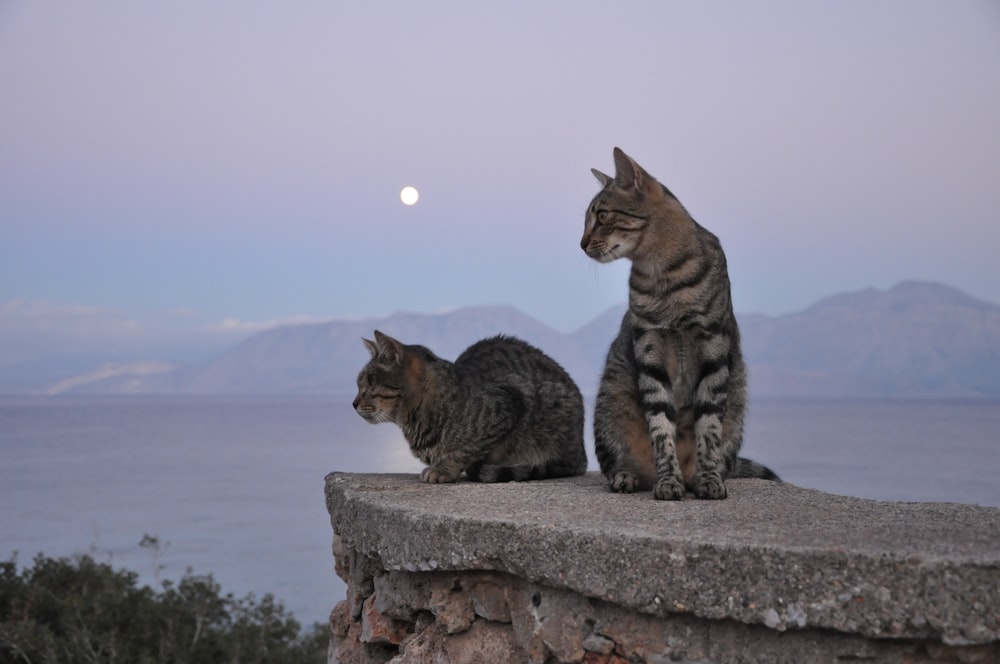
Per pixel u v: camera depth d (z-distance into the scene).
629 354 5.83
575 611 3.97
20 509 72.38
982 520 4.22
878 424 197.00
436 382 6.25
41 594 16.84
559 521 4.09
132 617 16.73
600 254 5.79
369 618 5.04
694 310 5.45
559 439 6.61
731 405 5.79
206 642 16.61
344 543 5.41
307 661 16.53
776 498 5.04
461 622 4.40
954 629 3.30
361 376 6.46
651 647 3.76
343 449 149.12
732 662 3.61
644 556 3.68
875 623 3.36
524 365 6.79
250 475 106.56
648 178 5.64
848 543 3.58
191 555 51.88
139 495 85.06
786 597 3.45
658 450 5.36
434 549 4.28
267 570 47.62
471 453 6.23
